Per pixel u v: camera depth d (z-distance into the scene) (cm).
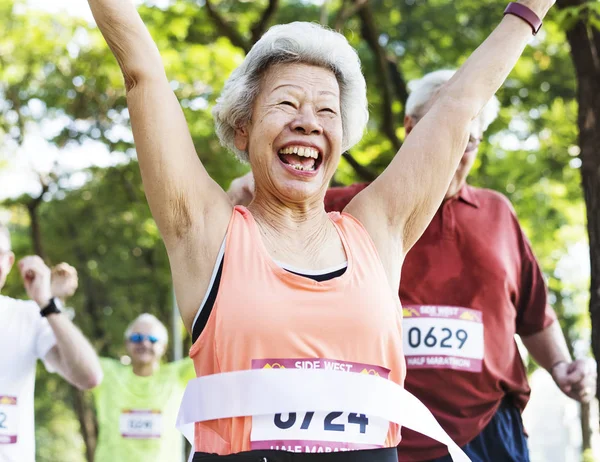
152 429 954
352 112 340
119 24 303
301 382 290
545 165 1497
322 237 318
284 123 316
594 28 638
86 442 2170
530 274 538
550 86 1480
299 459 291
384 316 304
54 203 2195
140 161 304
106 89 1720
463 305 509
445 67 1541
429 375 503
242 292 296
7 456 586
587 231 616
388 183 334
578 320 1822
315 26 329
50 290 632
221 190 317
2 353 595
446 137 337
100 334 2328
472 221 519
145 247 2231
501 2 1496
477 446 504
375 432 300
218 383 292
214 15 1305
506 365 514
